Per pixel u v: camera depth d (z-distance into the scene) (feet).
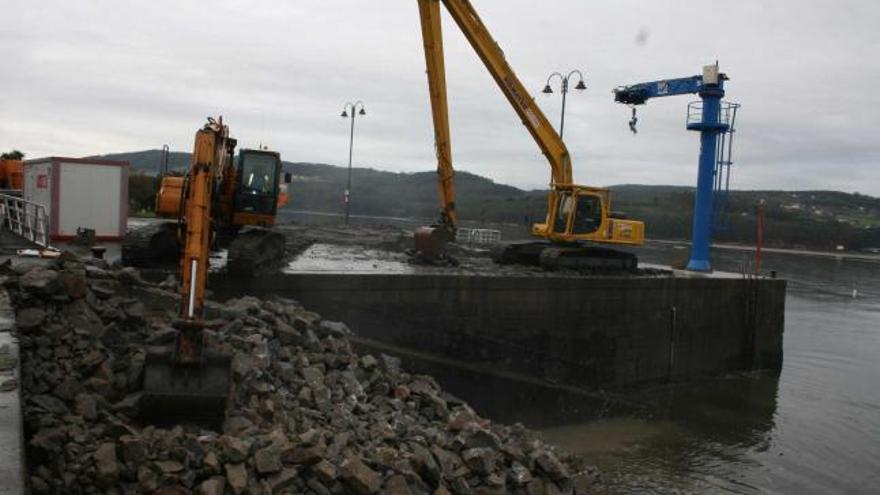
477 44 89.51
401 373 50.93
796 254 386.11
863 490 56.34
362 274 63.87
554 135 94.99
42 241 62.80
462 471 36.88
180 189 63.82
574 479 45.21
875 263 370.94
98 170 78.69
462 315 70.08
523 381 73.20
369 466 32.81
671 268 113.91
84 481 26.35
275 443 30.48
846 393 90.68
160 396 31.83
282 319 48.14
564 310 78.13
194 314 33.68
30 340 33.73
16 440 21.01
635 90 113.09
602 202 91.91
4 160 120.26
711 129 109.50
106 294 40.19
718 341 97.19
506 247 94.53
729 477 57.77
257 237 61.41
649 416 76.64
